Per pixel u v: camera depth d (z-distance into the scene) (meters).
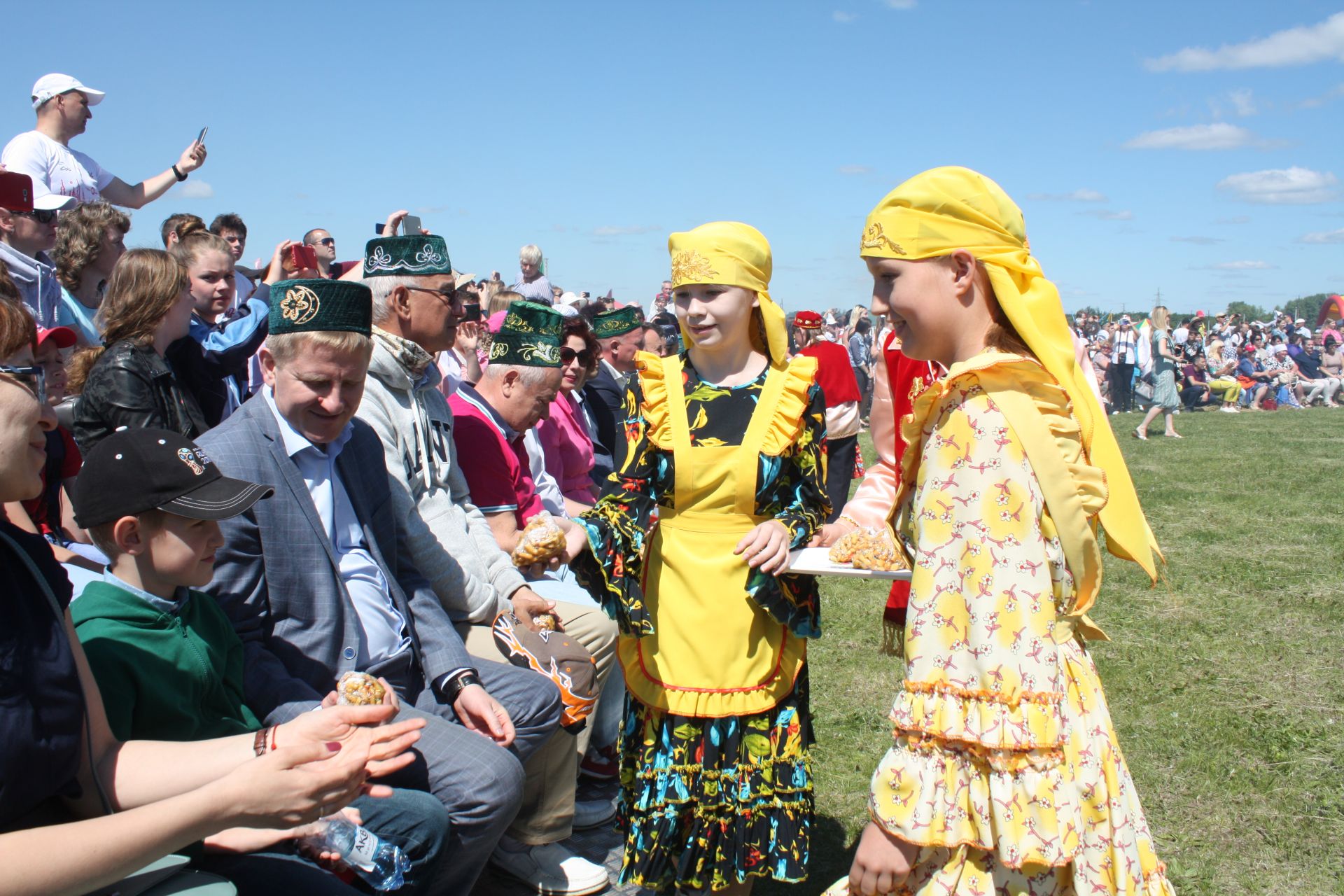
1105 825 1.83
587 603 3.86
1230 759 4.21
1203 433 16.89
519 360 3.88
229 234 6.29
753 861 2.83
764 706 2.85
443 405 3.69
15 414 1.81
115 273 3.78
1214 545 8.06
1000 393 1.82
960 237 1.87
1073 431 1.85
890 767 1.84
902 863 1.84
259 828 1.98
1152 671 5.20
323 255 6.95
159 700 2.32
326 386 2.83
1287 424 18.48
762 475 2.86
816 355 5.87
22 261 4.52
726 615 2.85
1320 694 4.89
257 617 2.80
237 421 2.85
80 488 2.30
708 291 2.86
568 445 5.06
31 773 1.85
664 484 2.96
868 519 3.27
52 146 5.58
